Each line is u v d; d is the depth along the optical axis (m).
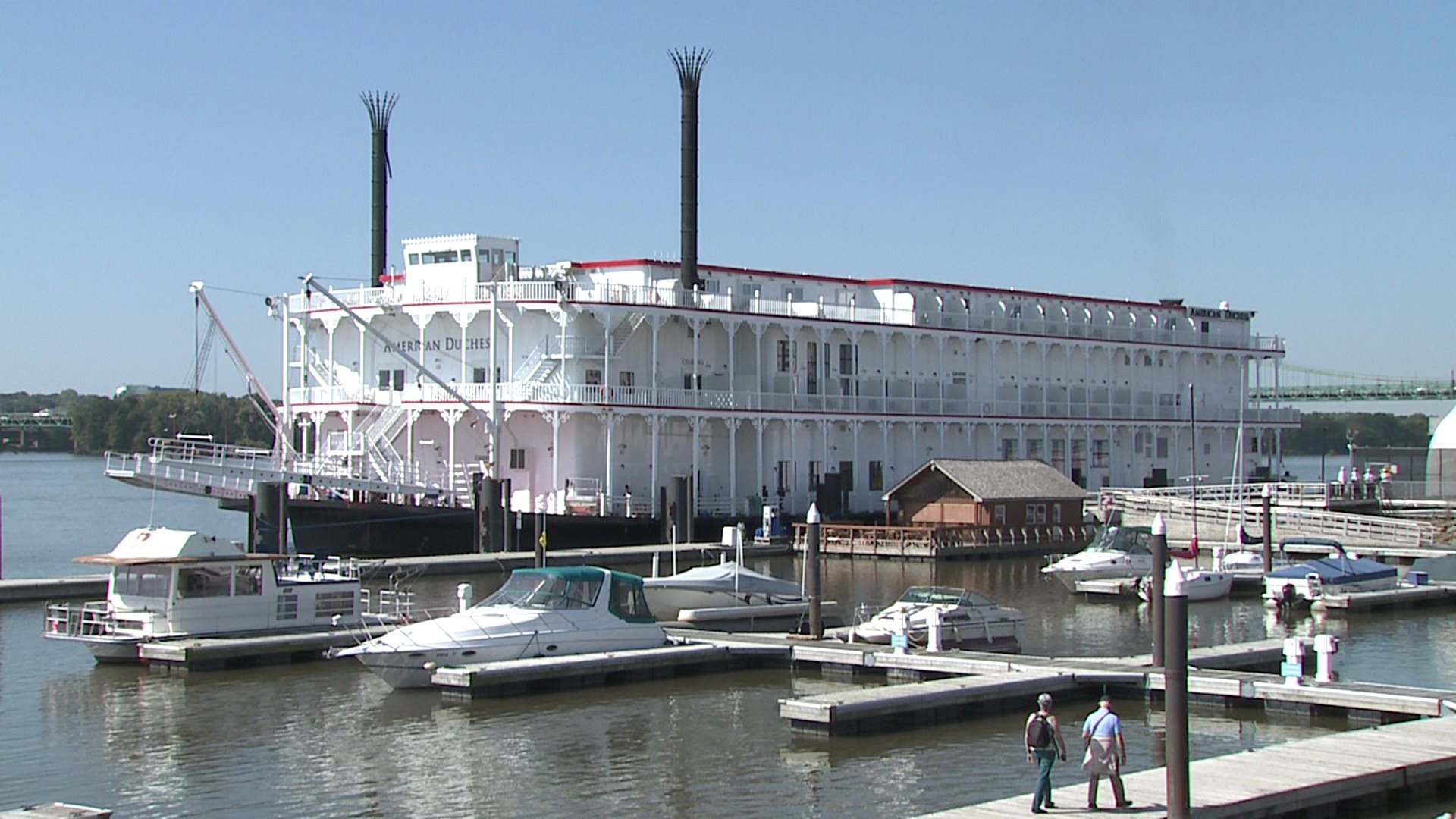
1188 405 116.75
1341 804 26.92
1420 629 53.25
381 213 98.38
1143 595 59.53
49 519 123.25
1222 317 121.19
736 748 33.12
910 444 98.19
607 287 81.44
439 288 81.50
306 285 78.81
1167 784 24.55
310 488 76.19
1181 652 23.94
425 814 28.42
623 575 42.81
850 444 95.44
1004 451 103.81
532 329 82.75
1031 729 25.36
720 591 50.47
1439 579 71.31
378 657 38.44
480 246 85.31
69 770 31.45
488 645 39.50
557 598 41.19
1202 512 90.38
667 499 79.19
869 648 42.34
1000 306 104.88
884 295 98.69
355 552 73.50
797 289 95.25
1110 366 111.69
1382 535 85.00
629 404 81.12
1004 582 67.75
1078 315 110.44
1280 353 124.06
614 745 33.47
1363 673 43.69
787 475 91.56
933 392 100.00
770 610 50.78
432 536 73.81
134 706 37.09
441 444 84.19
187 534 43.56
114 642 42.09
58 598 57.41
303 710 36.78
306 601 44.72
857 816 28.14
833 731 33.78
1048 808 25.11
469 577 64.94
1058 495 85.81
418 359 84.88
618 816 28.25
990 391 103.38
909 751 32.78
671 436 86.62
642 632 42.44
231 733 34.53
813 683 40.50
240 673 41.06
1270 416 122.38
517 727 35.06
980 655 41.19
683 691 39.41
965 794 29.48
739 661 42.59
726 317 86.25
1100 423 108.75
